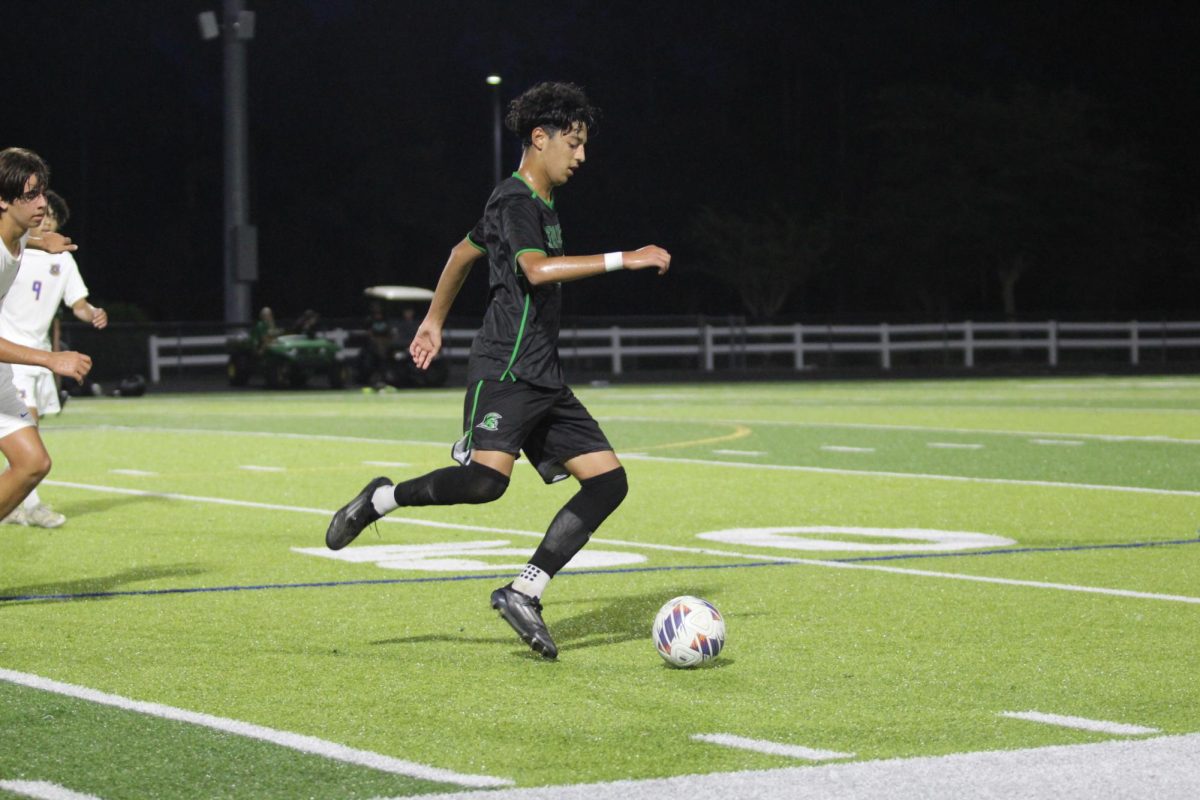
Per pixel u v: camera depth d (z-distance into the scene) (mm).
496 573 13781
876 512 18203
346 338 68875
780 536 16234
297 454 26844
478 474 10039
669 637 9828
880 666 9922
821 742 8023
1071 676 9609
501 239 9953
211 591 12844
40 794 7129
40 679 9508
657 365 75500
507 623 11047
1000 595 12602
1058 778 7270
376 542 15844
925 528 16812
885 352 71125
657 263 9633
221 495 20375
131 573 13828
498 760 7688
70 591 12859
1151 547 15320
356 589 12930
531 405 10039
